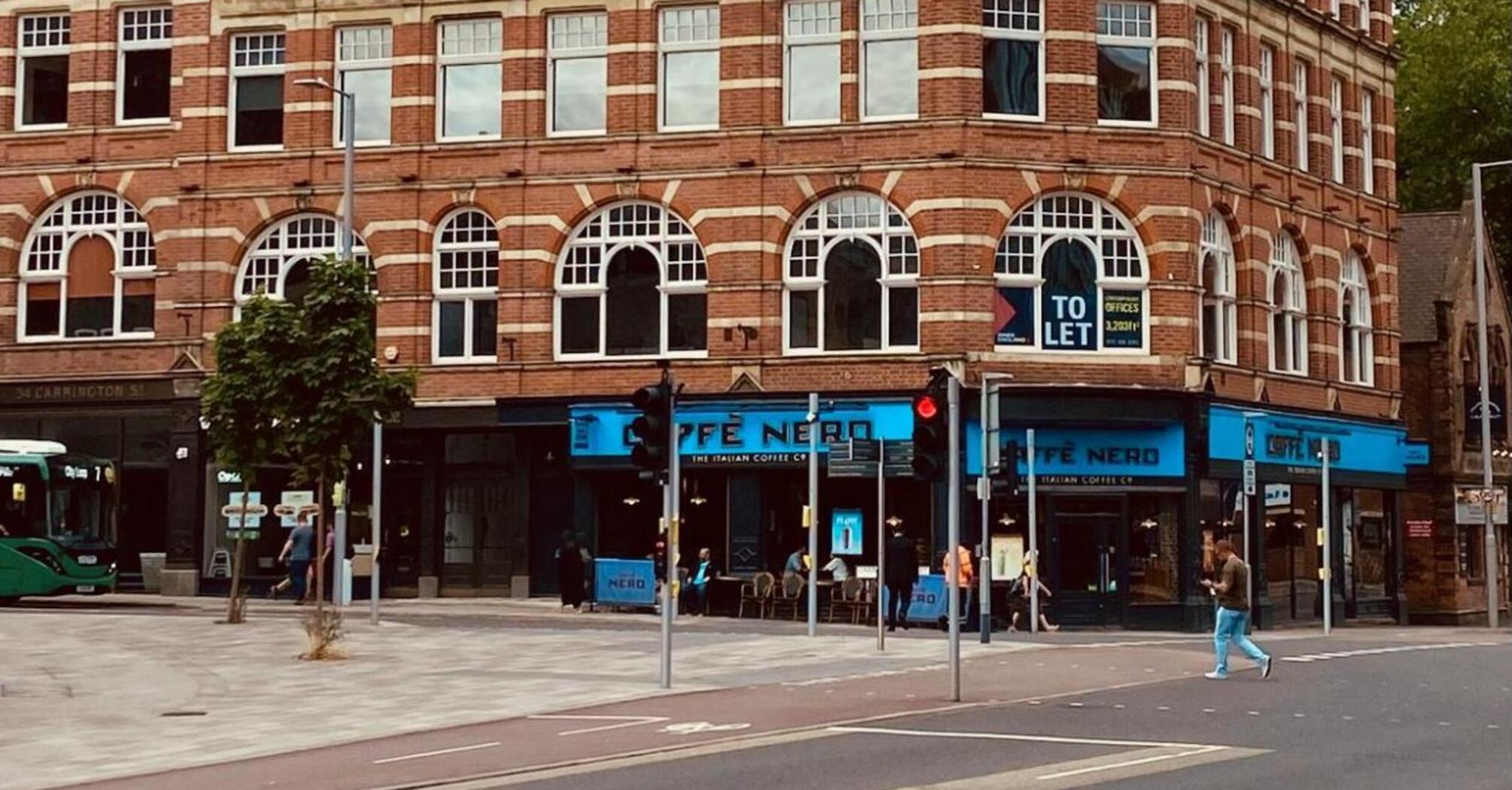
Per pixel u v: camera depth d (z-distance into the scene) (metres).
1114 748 17.05
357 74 41.47
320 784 15.55
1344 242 46.19
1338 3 47.03
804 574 37.41
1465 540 50.38
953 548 21.95
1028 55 38.59
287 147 41.38
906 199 38.12
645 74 39.75
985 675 24.61
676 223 39.59
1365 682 24.02
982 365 37.59
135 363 42.25
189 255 41.75
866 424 37.78
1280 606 42.31
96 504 40.28
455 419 40.25
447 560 41.09
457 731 19.27
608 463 39.06
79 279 43.03
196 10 42.12
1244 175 41.72
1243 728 18.78
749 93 39.03
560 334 40.09
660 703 21.39
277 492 41.97
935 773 15.35
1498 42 62.88
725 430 38.47
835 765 15.98
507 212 40.28
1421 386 50.47
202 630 31.91
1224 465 39.47
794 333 38.81
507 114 40.41
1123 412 37.62
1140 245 38.72
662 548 36.47
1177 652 28.69
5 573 38.97
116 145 42.84
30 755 17.81
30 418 42.84
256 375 29.92
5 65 43.59
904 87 38.53
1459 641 34.81
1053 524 37.88
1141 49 39.22
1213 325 40.75
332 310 29.62
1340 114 46.75
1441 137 64.50
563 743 18.02
